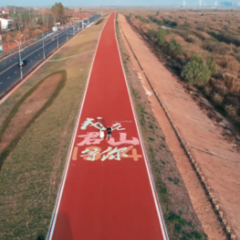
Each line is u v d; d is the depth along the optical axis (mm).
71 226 16703
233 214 19688
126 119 30594
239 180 25812
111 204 18406
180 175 22703
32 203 18609
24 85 47344
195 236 16766
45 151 24859
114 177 20984
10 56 73312
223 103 45969
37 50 81188
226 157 29500
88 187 19891
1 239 16016
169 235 16406
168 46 79375
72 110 32969
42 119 32344
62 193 19312
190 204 19484
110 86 41062
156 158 23703
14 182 21016
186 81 53688
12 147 26328
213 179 23359
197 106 43500
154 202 18734
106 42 75312
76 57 63875
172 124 32062
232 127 37969
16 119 33781
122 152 24250
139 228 16703
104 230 16469
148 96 40312
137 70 52562
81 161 22906
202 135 32875
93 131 27891
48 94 41219
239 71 64375
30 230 16531
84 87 40750
